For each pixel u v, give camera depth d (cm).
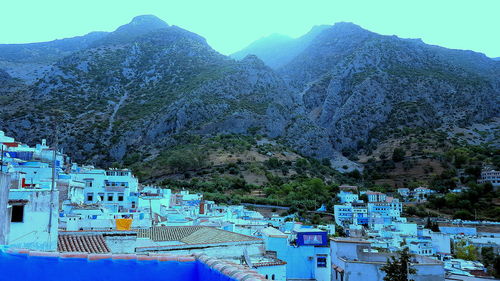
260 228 5831
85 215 3556
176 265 1105
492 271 8006
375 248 8162
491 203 18700
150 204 5884
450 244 10419
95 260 1061
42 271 1027
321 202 17350
